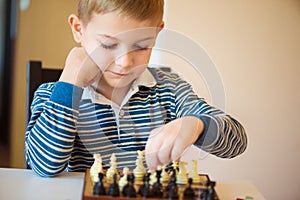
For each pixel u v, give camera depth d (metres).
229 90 1.64
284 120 1.67
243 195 0.88
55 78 1.39
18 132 3.03
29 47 2.90
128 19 0.89
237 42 1.63
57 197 0.84
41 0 2.81
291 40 1.64
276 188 1.69
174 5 1.60
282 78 1.65
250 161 1.66
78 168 1.04
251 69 1.64
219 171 1.64
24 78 2.97
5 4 2.98
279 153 1.68
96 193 0.71
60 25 2.80
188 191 0.73
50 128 0.94
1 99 3.12
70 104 0.95
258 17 1.63
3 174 0.96
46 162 0.93
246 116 1.66
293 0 1.63
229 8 1.62
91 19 0.92
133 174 0.80
